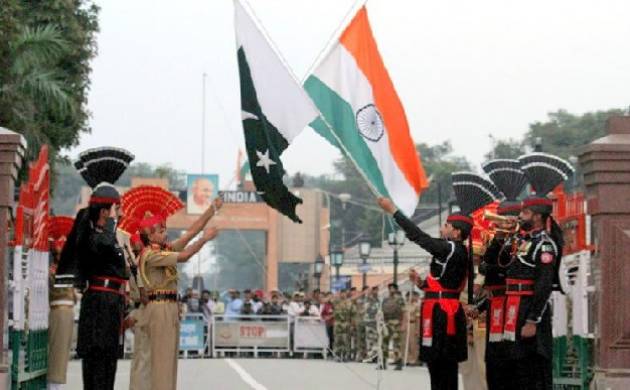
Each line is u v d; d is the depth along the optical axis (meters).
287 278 156.50
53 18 48.47
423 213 108.56
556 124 110.44
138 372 23.81
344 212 145.38
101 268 22.02
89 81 50.91
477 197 22.27
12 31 40.28
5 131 21.14
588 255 22.45
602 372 21.14
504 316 21.08
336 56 28.47
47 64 46.38
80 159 23.12
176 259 22.84
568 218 24.48
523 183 22.22
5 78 43.22
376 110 28.41
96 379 22.08
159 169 111.69
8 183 21.11
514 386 21.38
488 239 23.33
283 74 24.62
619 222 21.20
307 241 107.81
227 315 57.16
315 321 56.88
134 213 23.91
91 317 21.92
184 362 48.16
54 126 48.56
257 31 24.62
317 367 44.28
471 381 24.94
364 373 40.56
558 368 23.88
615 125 21.64
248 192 99.31
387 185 28.53
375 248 114.69
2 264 21.00
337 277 72.94
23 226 22.08
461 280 21.95
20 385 22.14
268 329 56.94
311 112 24.69
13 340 21.72
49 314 25.50
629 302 21.11
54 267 26.00
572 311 23.31
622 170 21.22
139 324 23.12
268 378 37.12
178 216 97.44
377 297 48.00
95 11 51.84
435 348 21.75
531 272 20.39
